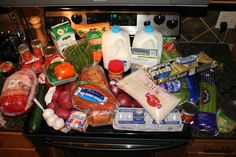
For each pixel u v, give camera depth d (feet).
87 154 3.53
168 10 3.59
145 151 3.12
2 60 3.81
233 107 2.93
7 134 3.17
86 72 3.20
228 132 2.92
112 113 2.87
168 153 3.27
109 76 3.25
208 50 4.09
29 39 3.96
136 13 3.58
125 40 3.14
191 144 3.18
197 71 3.30
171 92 3.09
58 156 3.59
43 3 2.68
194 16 3.94
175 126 2.80
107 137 2.89
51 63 3.24
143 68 3.27
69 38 3.37
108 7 3.60
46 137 2.96
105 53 3.31
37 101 3.01
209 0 2.64
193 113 2.77
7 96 2.97
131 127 2.84
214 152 3.35
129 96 3.08
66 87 3.18
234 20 3.97
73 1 2.66
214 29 4.12
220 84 3.46
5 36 3.59
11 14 3.42
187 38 4.28
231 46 4.25
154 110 2.78
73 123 2.79
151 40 3.10
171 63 3.25
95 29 3.44
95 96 2.88
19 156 3.81
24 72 3.26
